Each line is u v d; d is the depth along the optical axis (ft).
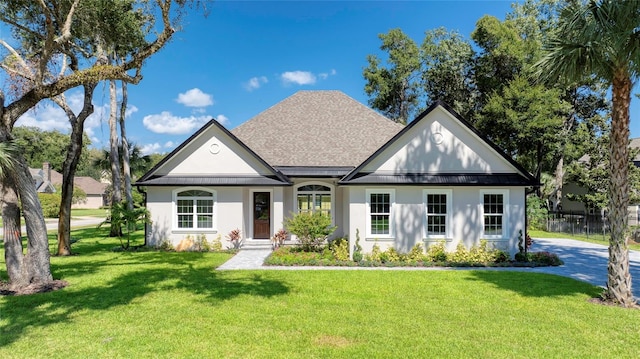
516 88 98.99
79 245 68.03
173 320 25.52
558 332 23.52
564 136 108.47
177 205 62.13
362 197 51.42
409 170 52.44
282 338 22.39
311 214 54.44
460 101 125.70
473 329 23.97
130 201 83.05
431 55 131.03
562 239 80.94
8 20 43.80
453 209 51.60
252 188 65.62
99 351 20.48
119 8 49.32
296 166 64.34
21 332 23.26
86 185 254.06
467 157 52.44
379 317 26.27
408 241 51.29
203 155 62.39
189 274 41.22
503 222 51.72
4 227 33.96
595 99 115.85
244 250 60.39
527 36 115.75
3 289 33.22
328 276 39.99
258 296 31.73
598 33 27.22
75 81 35.60
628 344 21.68
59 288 34.71
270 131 71.26
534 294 32.65
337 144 68.23
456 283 36.68
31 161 258.78
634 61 27.76
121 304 29.37
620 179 30.25
